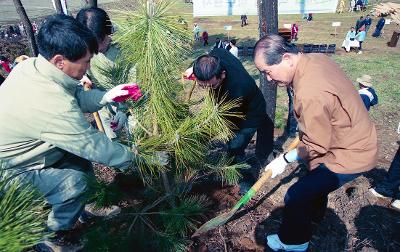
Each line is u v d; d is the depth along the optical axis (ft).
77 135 5.24
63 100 5.20
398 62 28.99
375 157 6.18
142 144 5.69
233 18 70.95
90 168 7.91
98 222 6.51
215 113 6.07
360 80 11.02
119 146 5.61
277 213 8.75
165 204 7.48
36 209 3.60
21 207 3.44
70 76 5.41
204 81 6.82
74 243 7.23
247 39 46.39
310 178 6.59
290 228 6.94
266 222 8.46
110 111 9.22
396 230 8.20
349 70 26.07
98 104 6.31
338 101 5.60
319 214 8.24
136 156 5.74
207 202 8.79
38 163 6.21
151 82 5.57
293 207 6.72
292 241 7.09
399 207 8.92
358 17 61.21
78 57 5.11
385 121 15.40
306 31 49.93
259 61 5.90
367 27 44.39
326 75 5.61
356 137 5.96
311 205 6.84
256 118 8.84
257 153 11.05
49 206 6.61
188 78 7.29
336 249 7.72
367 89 10.91
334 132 6.09
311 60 5.83
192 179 7.96
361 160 6.10
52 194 6.31
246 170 10.48
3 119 5.28
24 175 5.98
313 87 5.53
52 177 6.26
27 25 18.67
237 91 7.98
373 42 41.04
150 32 5.05
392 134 13.91
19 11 18.16
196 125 6.04
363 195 9.37
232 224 8.38
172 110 6.13
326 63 5.87
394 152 12.22
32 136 5.41
